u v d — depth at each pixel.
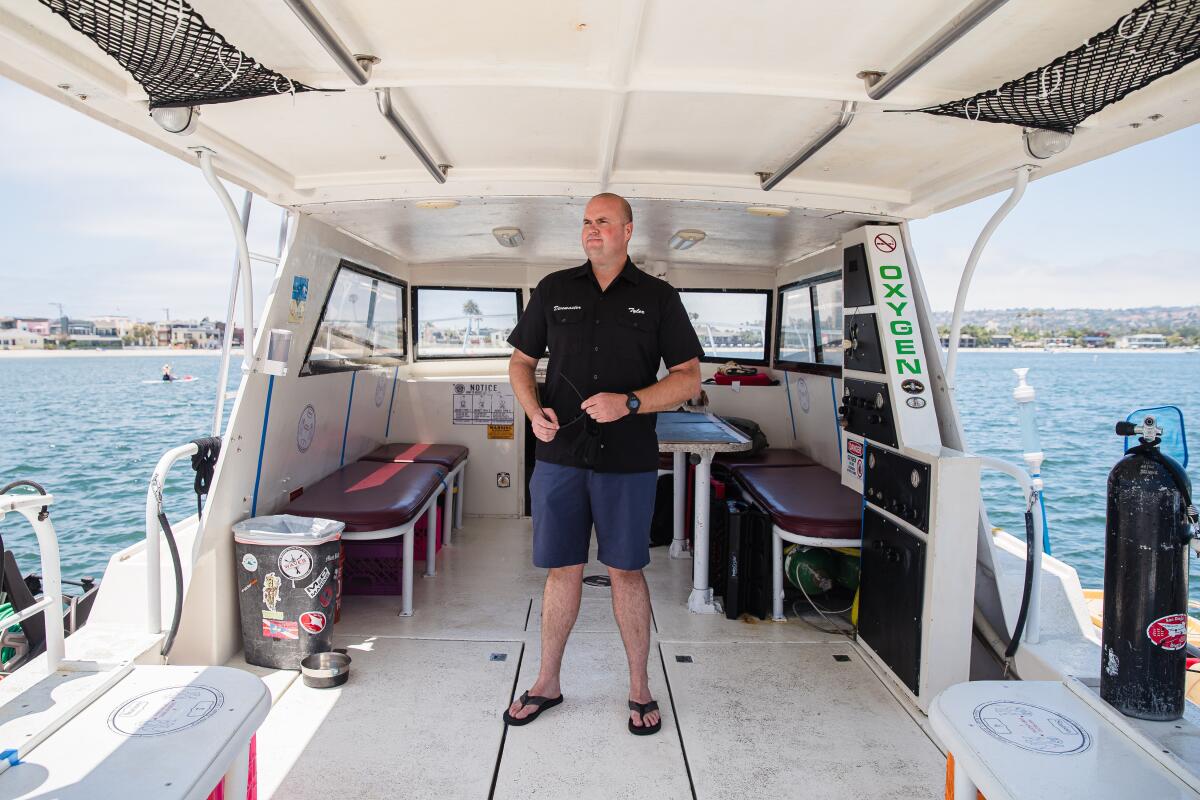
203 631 2.92
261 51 1.84
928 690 2.65
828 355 4.70
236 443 3.04
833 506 3.57
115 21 1.54
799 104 2.21
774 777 2.28
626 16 1.56
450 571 4.26
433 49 1.83
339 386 4.21
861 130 2.44
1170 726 1.47
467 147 2.79
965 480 2.59
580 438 2.38
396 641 3.26
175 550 2.67
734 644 3.27
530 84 1.99
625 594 2.53
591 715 2.62
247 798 1.64
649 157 2.92
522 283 5.82
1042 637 2.81
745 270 5.73
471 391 5.50
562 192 3.24
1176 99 1.97
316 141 2.67
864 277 3.36
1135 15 1.44
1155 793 1.29
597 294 2.46
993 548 2.96
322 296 3.86
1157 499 1.46
